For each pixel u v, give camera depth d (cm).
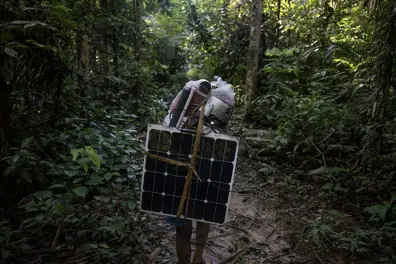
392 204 365
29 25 289
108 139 467
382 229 327
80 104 537
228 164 225
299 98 596
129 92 762
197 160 228
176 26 1127
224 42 874
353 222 359
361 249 299
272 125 645
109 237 302
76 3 529
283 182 442
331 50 587
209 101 237
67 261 278
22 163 332
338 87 579
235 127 647
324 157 492
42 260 278
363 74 492
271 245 321
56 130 439
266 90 705
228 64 872
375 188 413
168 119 243
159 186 233
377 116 413
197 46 1061
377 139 414
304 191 423
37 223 304
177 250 252
